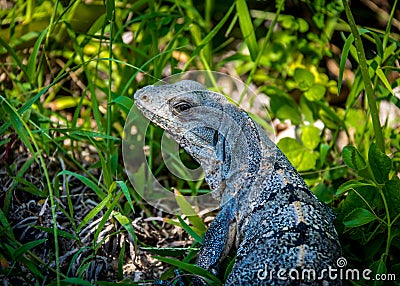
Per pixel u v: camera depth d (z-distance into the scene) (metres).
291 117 0.65
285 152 0.61
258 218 0.49
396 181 0.48
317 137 0.62
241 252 0.48
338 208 0.54
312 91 0.64
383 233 0.51
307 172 0.61
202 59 0.65
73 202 0.60
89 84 0.61
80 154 0.64
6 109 0.52
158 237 0.58
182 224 0.54
